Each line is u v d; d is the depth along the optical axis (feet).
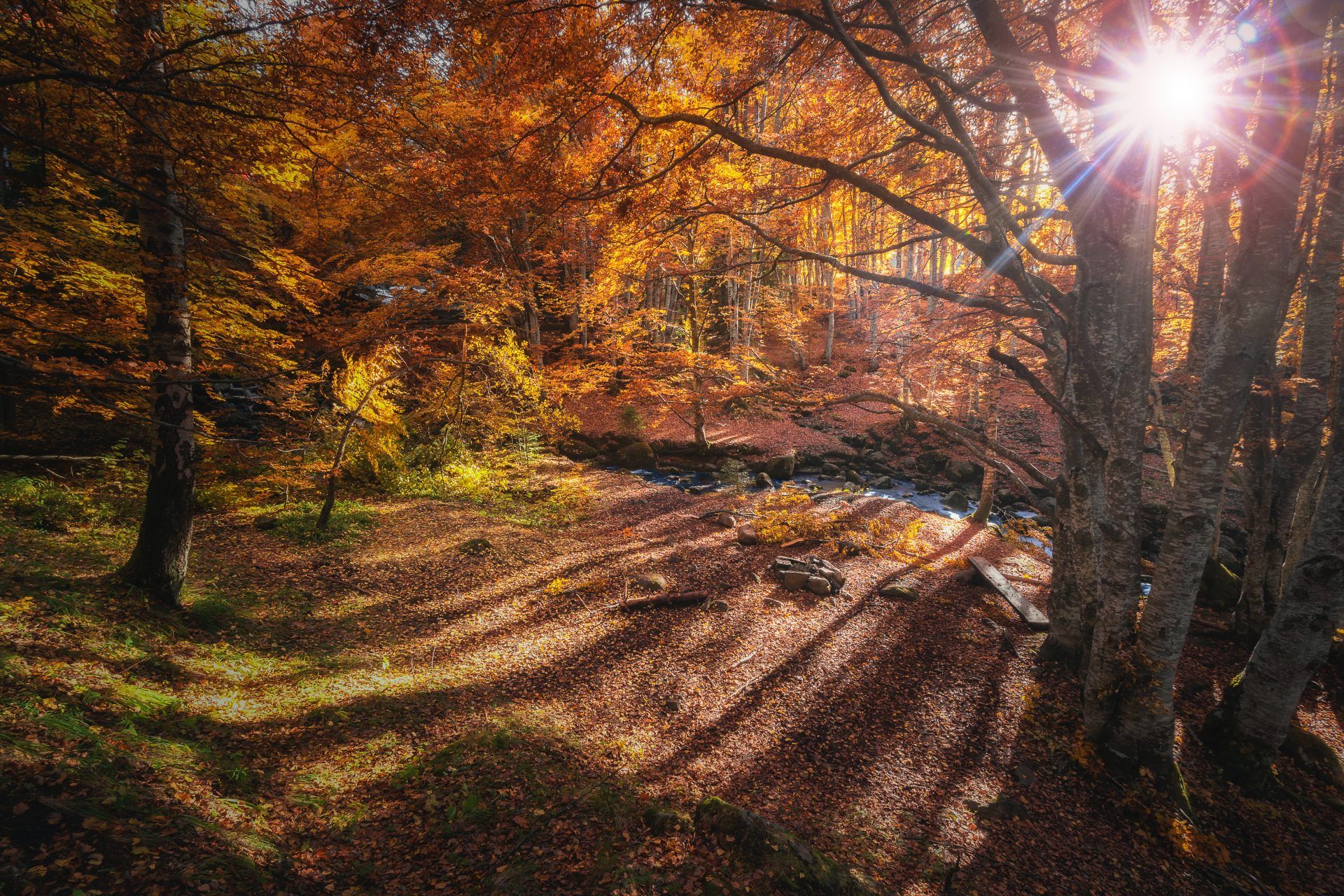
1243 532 48.65
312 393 43.83
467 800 15.34
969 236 18.95
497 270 52.26
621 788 17.28
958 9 20.36
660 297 95.45
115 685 16.37
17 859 9.34
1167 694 20.02
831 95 24.35
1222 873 17.65
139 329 22.84
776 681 25.81
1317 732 25.12
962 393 60.44
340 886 12.17
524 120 19.30
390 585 31.58
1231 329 17.70
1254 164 16.56
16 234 23.07
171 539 23.25
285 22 11.75
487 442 61.05
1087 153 18.48
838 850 16.52
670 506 54.80
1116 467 19.99
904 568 40.50
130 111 12.14
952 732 23.03
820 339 109.60
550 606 31.22
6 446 39.29
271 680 20.49
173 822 11.66
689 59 19.90
